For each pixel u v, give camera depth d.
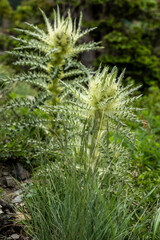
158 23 7.57
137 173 2.54
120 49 6.27
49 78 2.41
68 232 1.71
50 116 2.52
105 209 1.74
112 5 6.52
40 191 1.97
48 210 1.88
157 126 4.32
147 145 3.28
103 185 1.96
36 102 2.30
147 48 7.21
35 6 3.50
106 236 1.73
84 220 1.69
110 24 6.28
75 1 4.03
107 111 2.04
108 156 1.96
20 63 2.36
